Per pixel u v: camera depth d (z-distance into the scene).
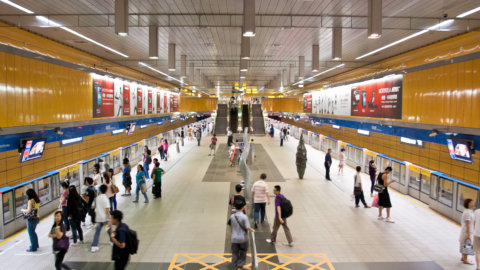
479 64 8.28
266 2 7.72
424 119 11.11
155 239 7.04
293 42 12.74
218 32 11.12
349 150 16.58
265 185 7.82
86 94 12.75
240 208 5.39
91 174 11.37
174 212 8.92
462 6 7.57
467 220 5.82
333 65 17.69
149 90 22.88
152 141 20.97
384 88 14.41
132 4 7.95
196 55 16.33
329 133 23.73
